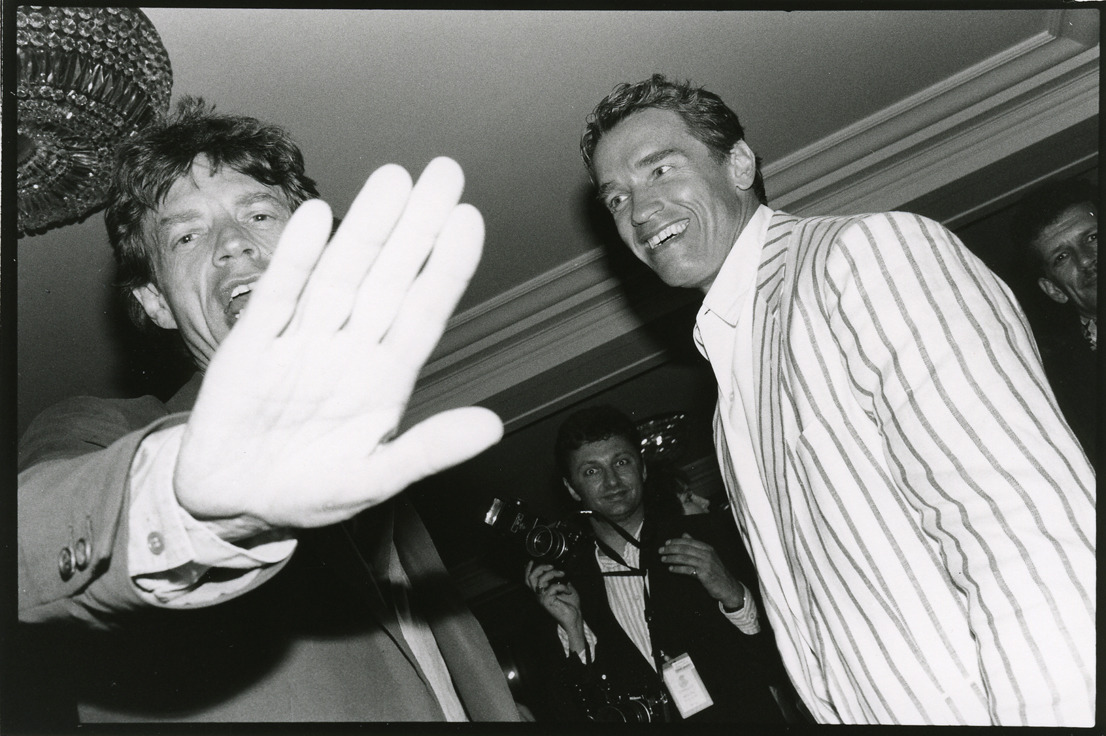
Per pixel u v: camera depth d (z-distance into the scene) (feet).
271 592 2.64
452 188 1.68
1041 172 8.98
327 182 7.56
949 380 3.00
